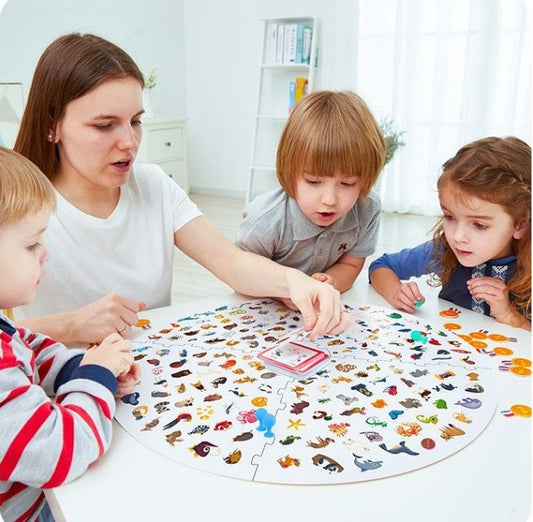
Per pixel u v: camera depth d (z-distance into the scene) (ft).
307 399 2.26
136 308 3.01
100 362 2.22
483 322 3.21
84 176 3.22
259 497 1.72
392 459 1.88
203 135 17.33
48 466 1.77
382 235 12.31
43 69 2.99
